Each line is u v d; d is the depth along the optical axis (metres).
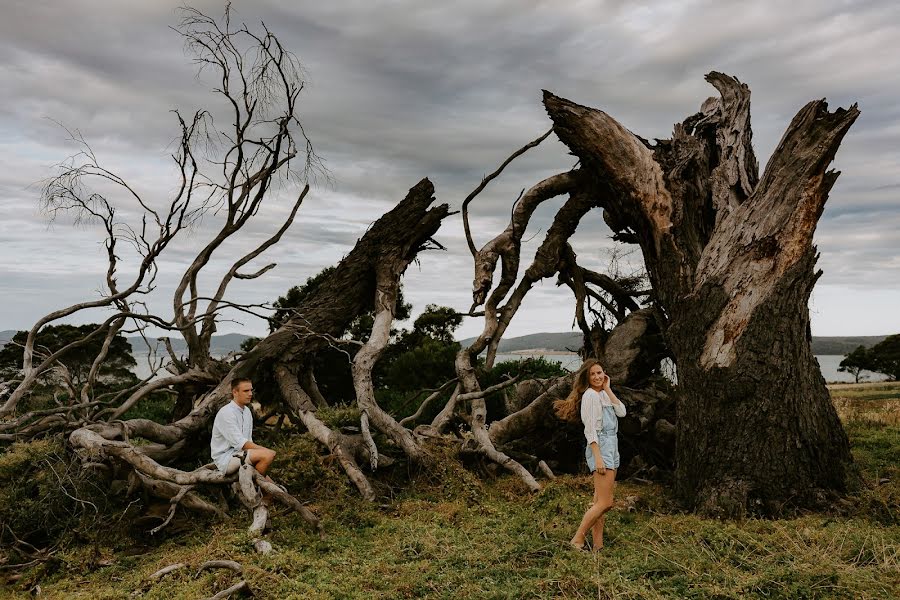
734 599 5.32
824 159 9.45
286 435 12.21
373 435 12.16
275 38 11.82
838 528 7.16
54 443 9.11
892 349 59.81
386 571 6.53
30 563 7.35
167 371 12.01
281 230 12.84
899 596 5.25
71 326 27.94
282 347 12.48
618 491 10.06
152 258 10.90
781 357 9.05
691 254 11.05
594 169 12.21
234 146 11.92
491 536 7.64
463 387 12.92
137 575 6.67
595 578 5.70
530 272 13.58
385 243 13.40
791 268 9.34
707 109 13.44
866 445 12.90
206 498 9.22
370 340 12.48
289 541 7.68
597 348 13.27
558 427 12.42
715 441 9.04
